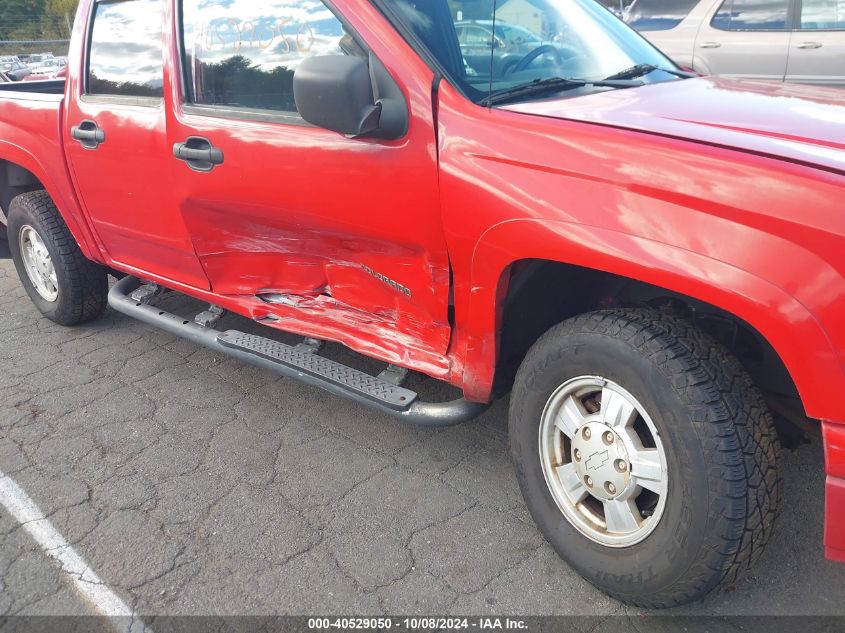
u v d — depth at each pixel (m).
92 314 4.44
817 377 1.71
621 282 2.41
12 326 4.59
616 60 2.94
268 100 2.79
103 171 3.54
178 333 3.56
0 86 5.00
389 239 2.53
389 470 2.97
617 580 2.14
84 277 4.25
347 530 2.64
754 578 2.32
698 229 1.82
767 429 1.94
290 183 2.68
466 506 2.74
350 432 3.25
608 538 2.18
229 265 3.26
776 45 7.49
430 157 2.32
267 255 3.09
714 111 2.24
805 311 1.69
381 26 2.44
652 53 3.22
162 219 3.36
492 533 2.59
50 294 4.45
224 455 3.13
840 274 1.66
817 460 2.80
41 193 4.27
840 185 1.68
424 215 2.38
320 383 2.91
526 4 2.84
